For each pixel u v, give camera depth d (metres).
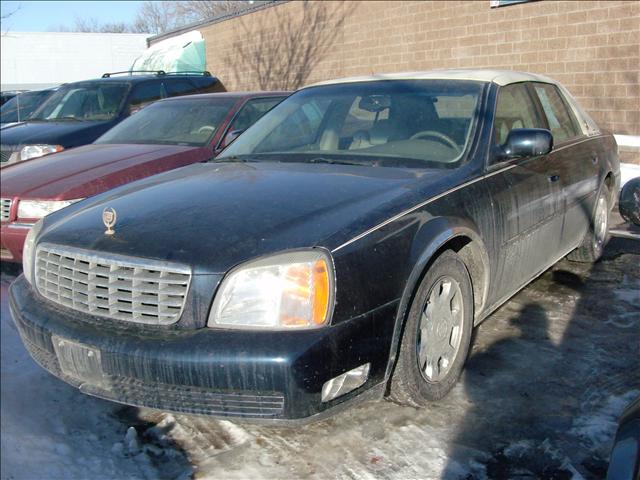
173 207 3.21
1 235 5.24
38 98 13.24
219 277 2.67
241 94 7.05
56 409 3.51
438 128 3.95
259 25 16.36
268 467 2.93
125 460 3.04
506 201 3.72
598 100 9.37
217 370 2.56
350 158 3.93
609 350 3.95
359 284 2.74
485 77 4.27
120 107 8.60
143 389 2.72
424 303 3.14
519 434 3.09
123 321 2.82
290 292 2.64
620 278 5.24
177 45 18.81
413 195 3.20
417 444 3.04
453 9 11.27
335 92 4.61
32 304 3.19
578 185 4.79
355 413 3.33
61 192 5.16
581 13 9.35
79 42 28.28
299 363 2.53
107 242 2.95
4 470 2.97
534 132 3.75
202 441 3.17
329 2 14.01
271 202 3.13
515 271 3.98
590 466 2.84
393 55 12.67
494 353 3.94
